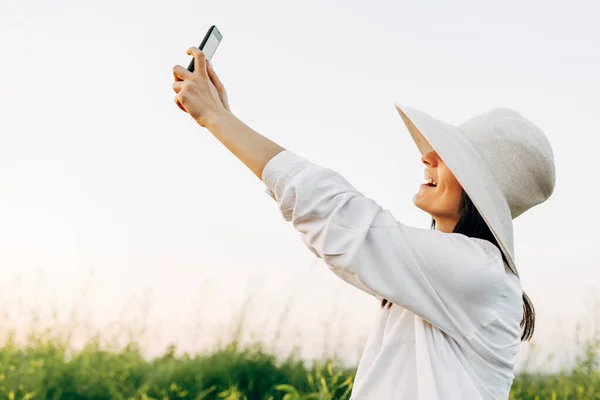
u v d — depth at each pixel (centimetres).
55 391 340
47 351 362
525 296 153
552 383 362
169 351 370
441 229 144
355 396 128
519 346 136
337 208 122
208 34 142
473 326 125
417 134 158
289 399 281
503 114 142
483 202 129
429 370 121
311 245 127
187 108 133
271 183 127
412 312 125
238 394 327
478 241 133
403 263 122
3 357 347
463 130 142
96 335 374
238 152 130
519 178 137
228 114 132
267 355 362
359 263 122
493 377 126
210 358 364
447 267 123
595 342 365
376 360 128
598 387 350
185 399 341
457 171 129
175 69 135
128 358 365
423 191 143
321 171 126
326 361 354
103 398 343
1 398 325
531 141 138
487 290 125
